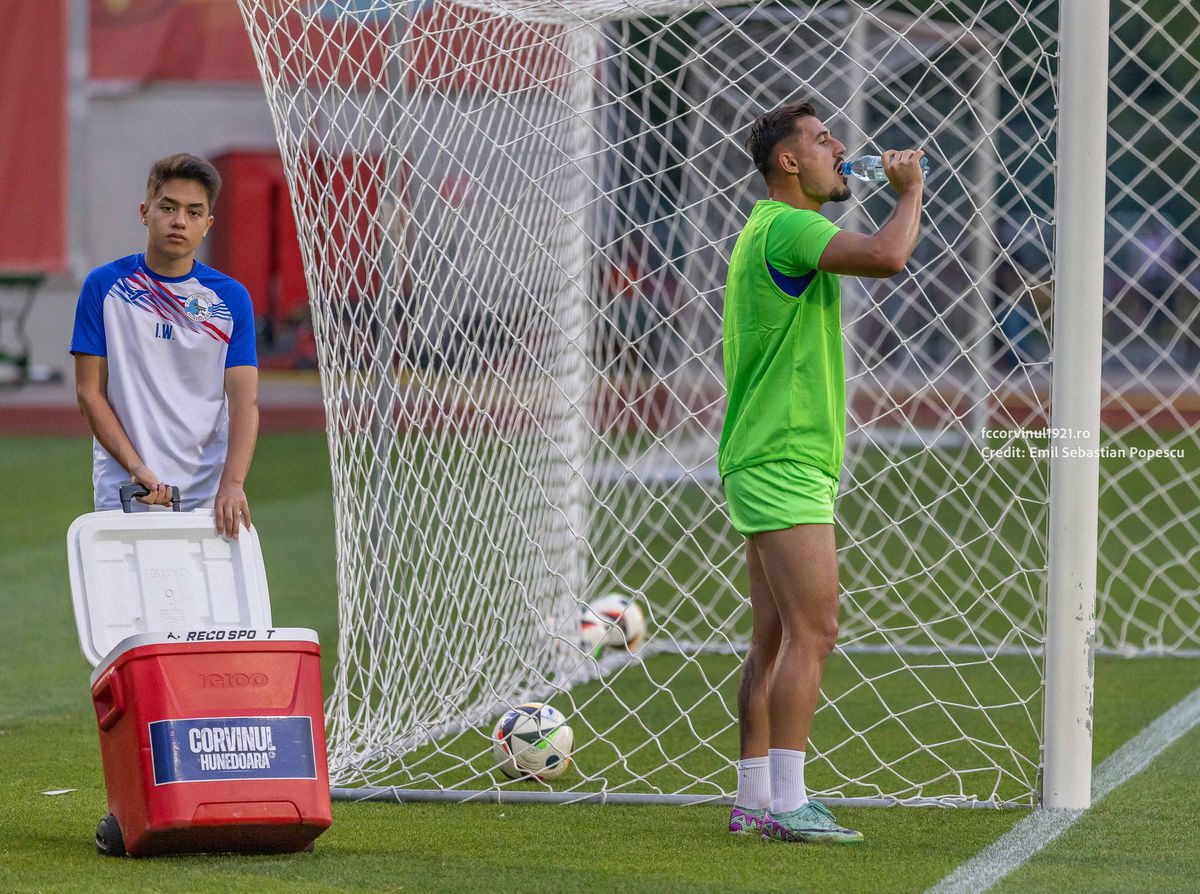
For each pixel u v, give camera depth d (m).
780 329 11.05
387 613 15.13
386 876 10.35
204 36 53.31
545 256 18.48
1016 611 23.80
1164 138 59.56
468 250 15.90
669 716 17.02
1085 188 12.07
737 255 11.42
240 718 10.54
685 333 38.06
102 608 11.24
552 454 19.33
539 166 18.22
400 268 15.11
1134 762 14.34
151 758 10.30
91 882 10.06
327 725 15.56
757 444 11.03
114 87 53.31
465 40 15.94
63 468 41.19
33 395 54.50
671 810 12.73
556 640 18.67
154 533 11.51
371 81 14.95
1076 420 12.18
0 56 53.41
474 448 15.90
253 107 53.44
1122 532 31.44
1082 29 12.05
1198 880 10.30
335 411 14.83
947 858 10.90
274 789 10.48
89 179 53.78
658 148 37.53
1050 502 12.48
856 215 33.41
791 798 11.41
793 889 10.05
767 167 11.48
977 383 25.33
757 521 11.02
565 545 19.53
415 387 15.29
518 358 17.58
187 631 10.57
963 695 17.89
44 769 14.06
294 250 54.03
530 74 17.11
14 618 22.77
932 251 41.06
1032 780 13.77
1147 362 61.94
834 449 11.15
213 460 12.37
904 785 13.69
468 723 15.81
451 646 15.89
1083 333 12.09
